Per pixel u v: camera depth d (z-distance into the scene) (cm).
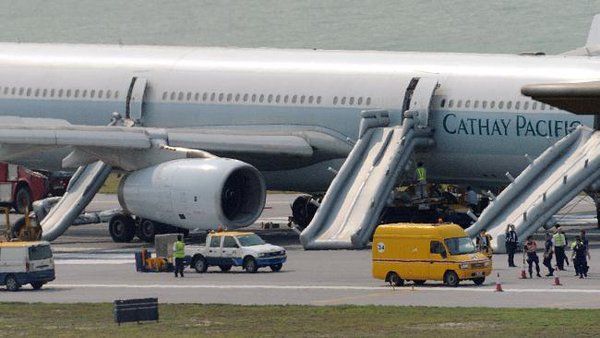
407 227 19550
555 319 15962
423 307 17188
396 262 19500
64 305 17988
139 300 16475
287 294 18838
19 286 19638
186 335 15475
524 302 17650
